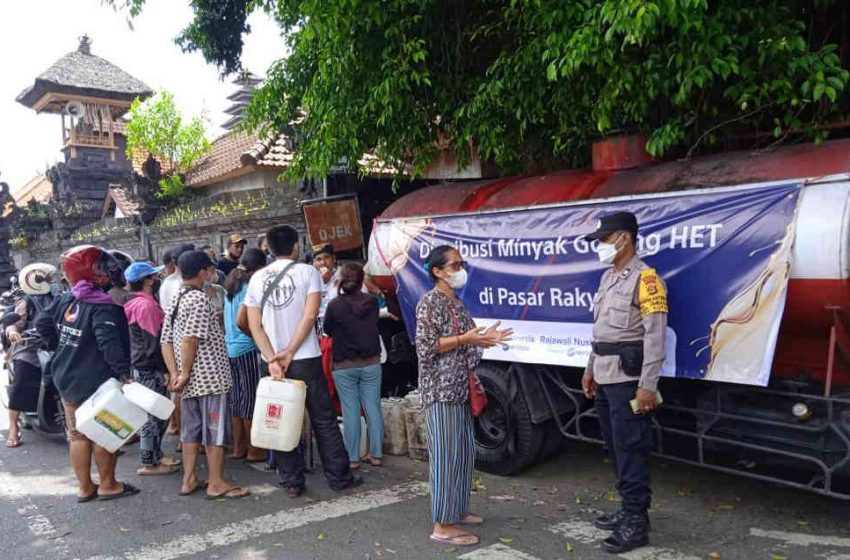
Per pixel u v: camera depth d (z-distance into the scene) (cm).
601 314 399
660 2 405
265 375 611
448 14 643
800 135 502
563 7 492
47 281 766
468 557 406
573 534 435
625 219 390
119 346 508
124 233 1889
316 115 679
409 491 530
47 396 718
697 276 415
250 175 1662
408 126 665
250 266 617
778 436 414
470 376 423
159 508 513
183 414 538
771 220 385
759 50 444
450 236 579
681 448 477
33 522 493
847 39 547
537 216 511
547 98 584
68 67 2888
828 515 452
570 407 531
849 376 395
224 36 1139
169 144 2061
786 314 391
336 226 849
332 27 583
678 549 404
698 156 497
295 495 523
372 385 594
